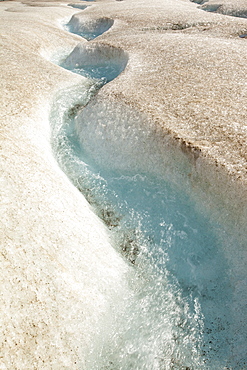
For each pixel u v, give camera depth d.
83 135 10.29
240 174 6.54
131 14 24.70
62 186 7.88
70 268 6.06
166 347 5.68
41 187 7.34
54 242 6.30
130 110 9.38
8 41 17.70
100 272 6.35
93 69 16.25
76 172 9.24
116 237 7.57
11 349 4.72
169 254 7.11
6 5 40.03
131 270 6.84
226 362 5.30
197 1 39.50
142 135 8.68
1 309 5.01
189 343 5.71
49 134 10.34
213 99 9.36
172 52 13.93
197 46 14.30
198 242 7.02
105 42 17.03
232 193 6.59
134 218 7.90
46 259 5.94
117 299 6.17
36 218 6.54
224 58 12.47
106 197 8.50
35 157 8.26
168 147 8.03
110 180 8.88
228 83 10.27
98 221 7.74
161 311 6.16
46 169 8.07
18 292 5.30
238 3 28.88
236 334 5.53
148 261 7.06
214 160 6.98
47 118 10.88
